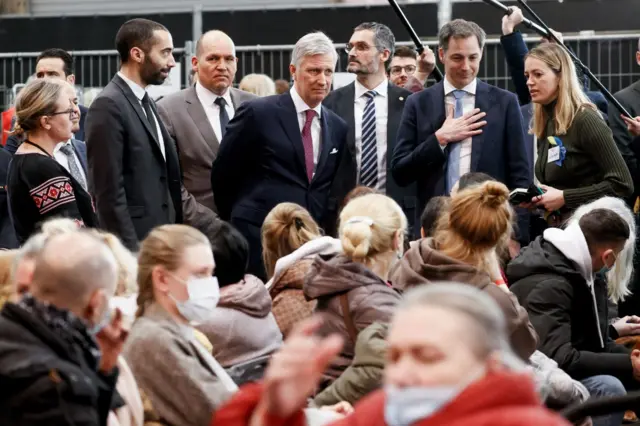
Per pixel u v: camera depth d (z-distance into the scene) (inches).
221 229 383.9
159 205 535.2
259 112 570.6
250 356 377.7
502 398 201.6
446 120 589.6
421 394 203.0
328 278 366.3
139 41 539.2
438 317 203.5
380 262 376.5
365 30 632.4
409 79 715.4
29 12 979.3
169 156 547.2
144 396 322.0
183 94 616.1
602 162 575.5
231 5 973.8
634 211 672.4
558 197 567.2
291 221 444.8
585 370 440.1
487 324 204.2
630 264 501.7
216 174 576.7
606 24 828.6
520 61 666.8
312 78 572.1
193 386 321.4
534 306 444.1
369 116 627.2
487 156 590.2
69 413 266.4
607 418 449.4
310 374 206.1
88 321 277.4
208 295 330.0
